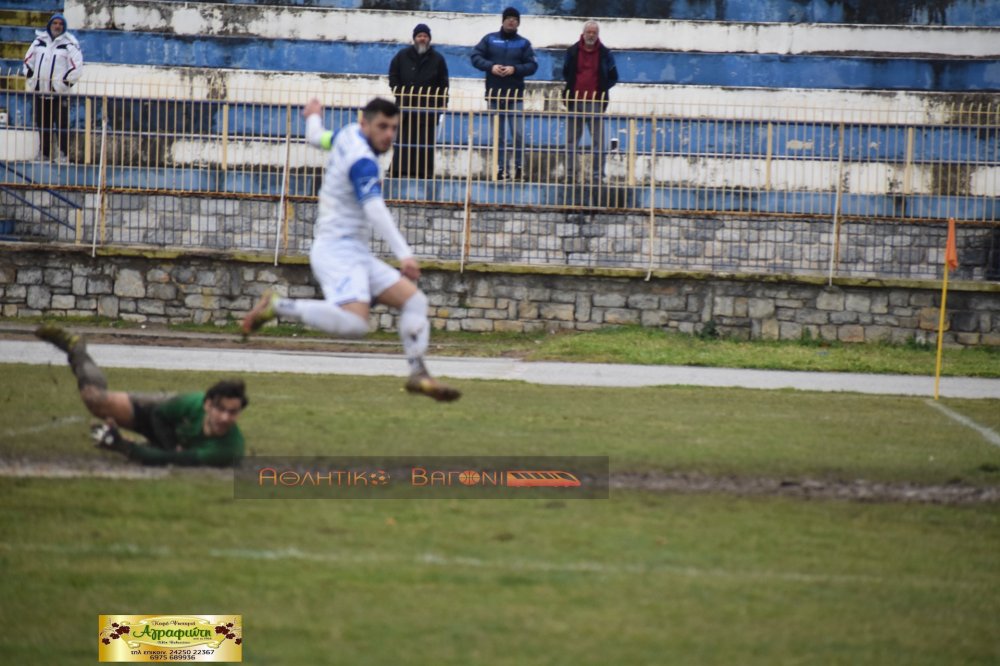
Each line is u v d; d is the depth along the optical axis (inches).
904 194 3021.7
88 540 1013.8
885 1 3826.3
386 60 3855.8
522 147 3014.3
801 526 1128.8
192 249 3019.2
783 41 3818.9
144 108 3132.4
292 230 3046.3
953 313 2930.6
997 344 2930.6
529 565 984.3
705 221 2999.5
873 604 921.5
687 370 2534.5
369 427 1553.9
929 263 2982.3
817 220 2974.9
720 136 3189.0
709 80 3828.7
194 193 3043.8
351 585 927.0
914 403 2080.5
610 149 3009.4
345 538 1043.3
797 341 2950.3
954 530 1135.0
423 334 1390.3
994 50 3786.9
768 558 1024.2
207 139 3208.7
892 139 3120.1
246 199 3038.9
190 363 2282.2
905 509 1210.6
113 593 898.1
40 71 3216.0
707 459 1413.6
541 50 3818.9
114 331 2844.5
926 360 2753.4
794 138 3169.3
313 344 2785.4
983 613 909.8
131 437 1403.8
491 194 3019.2
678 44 3836.1
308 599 895.1
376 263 1391.5
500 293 2997.0
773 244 2989.7
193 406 1261.1
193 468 1258.0
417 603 892.6
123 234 3068.4
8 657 787.4
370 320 3004.4
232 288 3011.8
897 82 3796.8
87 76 3823.8
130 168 3078.2
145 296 3019.2
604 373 2405.3
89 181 3061.0
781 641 837.8
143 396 1261.1
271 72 3833.7
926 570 1008.9
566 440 1510.8
